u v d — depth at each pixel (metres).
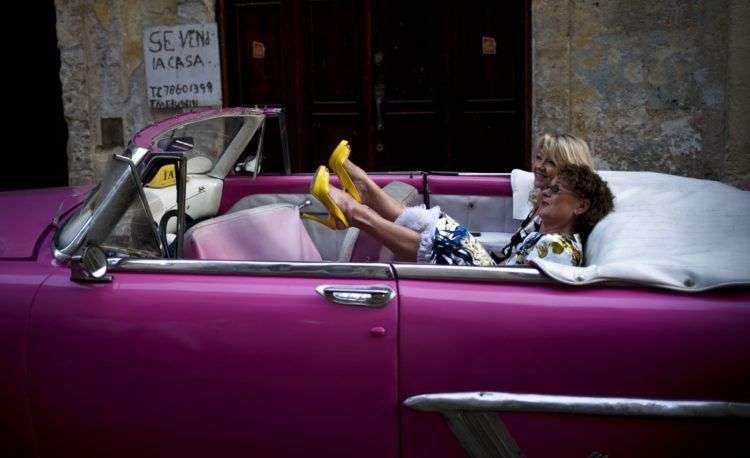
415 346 1.95
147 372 2.04
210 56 5.88
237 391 2.02
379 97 5.99
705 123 5.19
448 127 5.94
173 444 2.07
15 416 2.12
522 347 1.92
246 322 2.01
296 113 6.11
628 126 5.33
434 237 2.59
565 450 1.95
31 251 2.31
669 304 1.92
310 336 1.98
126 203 2.22
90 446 2.11
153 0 5.88
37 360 2.08
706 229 2.25
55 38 6.50
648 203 2.54
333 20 5.96
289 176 3.55
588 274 1.99
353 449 2.01
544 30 5.35
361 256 3.07
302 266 2.06
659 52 5.19
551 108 5.43
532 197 3.12
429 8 5.82
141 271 2.13
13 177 6.83
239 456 2.05
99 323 2.06
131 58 5.98
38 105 6.67
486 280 2.01
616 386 1.90
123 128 6.08
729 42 5.01
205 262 2.11
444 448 1.99
